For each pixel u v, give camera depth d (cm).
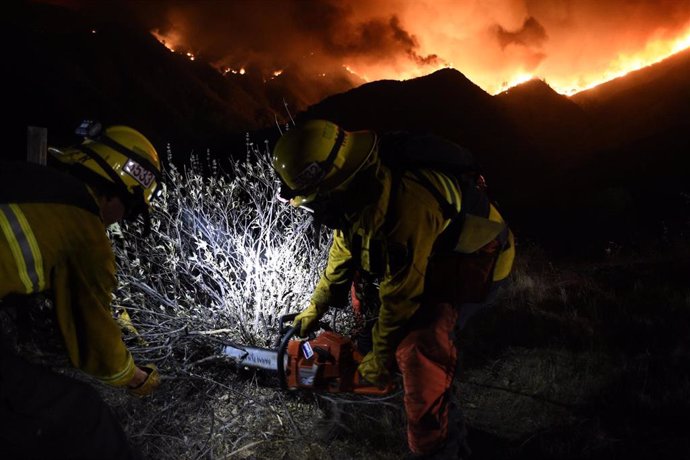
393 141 249
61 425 186
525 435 312
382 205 235
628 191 1030
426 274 257
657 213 949
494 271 267
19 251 178
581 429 308
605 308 469
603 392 340
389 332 247
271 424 311
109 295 198
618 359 376
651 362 368
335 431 309
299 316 297
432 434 252
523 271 595
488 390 356
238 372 331
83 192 193
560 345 405
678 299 468
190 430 291
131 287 344
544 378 362
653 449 288
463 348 411
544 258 709
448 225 250
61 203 186
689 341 391
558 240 935
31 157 392
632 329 419
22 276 181
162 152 1555
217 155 1435
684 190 1032
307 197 247
